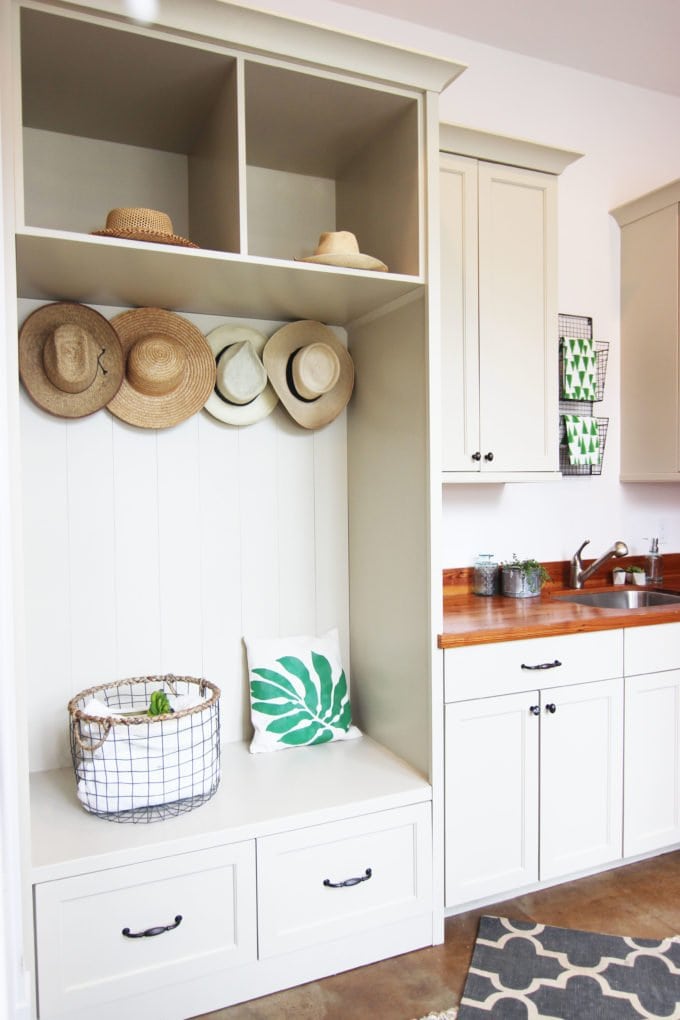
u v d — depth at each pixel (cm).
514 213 242
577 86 297
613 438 307
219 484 221
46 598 199
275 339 221
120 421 206
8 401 147
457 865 200
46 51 164
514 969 183
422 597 198
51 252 160
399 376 207
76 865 154
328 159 226
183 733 176
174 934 165
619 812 228
